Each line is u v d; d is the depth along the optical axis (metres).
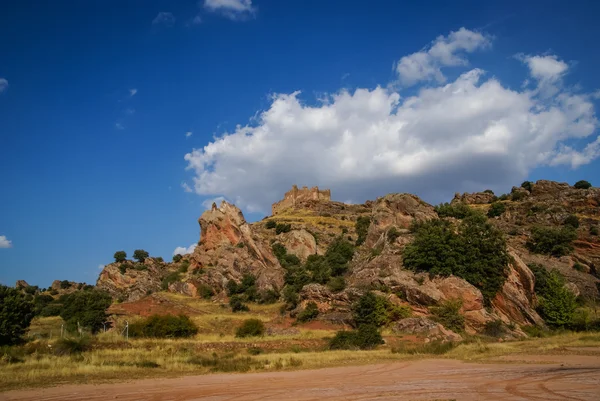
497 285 59.09
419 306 55.56
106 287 104.06
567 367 25.61
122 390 20.92
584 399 16.11
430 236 61.97
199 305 74.56
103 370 27.80
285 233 126.81
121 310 67.94
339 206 179.38
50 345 37.94
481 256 60.59
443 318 52.44
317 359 33.12
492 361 30.31
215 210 98.06
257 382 22.94
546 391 17.88
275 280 79.12
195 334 52.84
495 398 16.64
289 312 65.31
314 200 187.12
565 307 60.44
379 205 87.00
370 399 17.22
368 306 54.75
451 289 55.84
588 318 60.75
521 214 113.12
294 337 48.78
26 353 35.09
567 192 121.19
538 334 54.12
